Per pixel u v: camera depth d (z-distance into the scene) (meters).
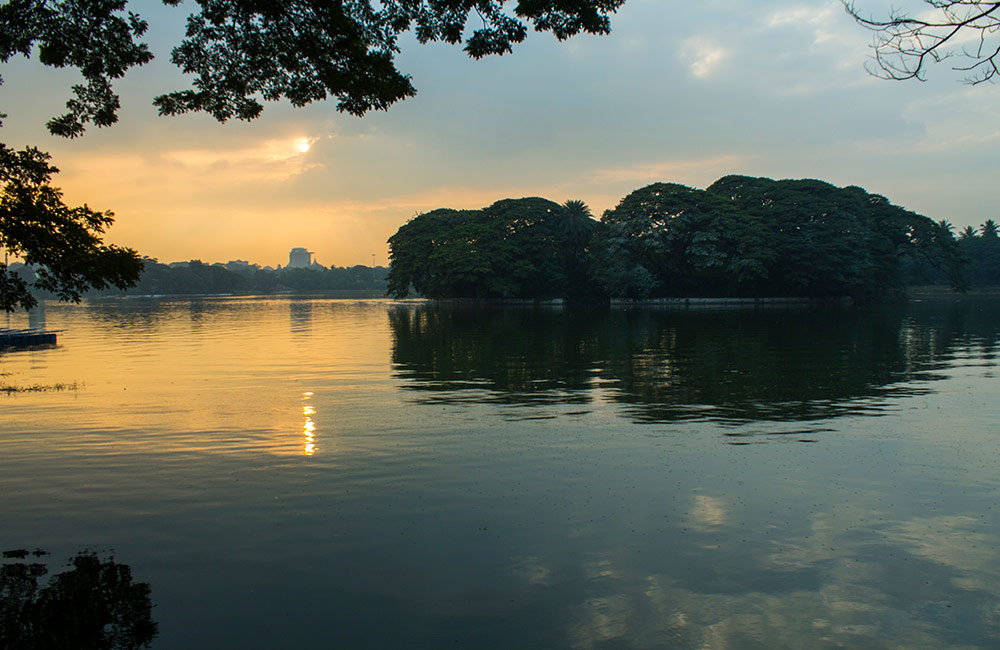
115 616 6.23
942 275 135.25
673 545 7.79
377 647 5.73
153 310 89.06
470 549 7.70
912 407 16.33
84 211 15.38
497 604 6.46
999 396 17.86
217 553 7.63
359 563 7.35
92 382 21.70
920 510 8.91
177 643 5.79
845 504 9.15
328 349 32.75
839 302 93.56
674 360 26.80
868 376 21.88
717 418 15.17
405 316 67.88
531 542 7.89
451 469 10.98
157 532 8.27
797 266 90.56
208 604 6.47
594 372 23.38
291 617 6.23
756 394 18.48
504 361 26.98
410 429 14.11
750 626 6.07
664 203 91.06
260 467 11.16
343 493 9.75
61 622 6.12
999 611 6.32
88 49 12.99
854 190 97.75
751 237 86.81
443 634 5.93
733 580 6.92
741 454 11.86
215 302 128.50
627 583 6.86
